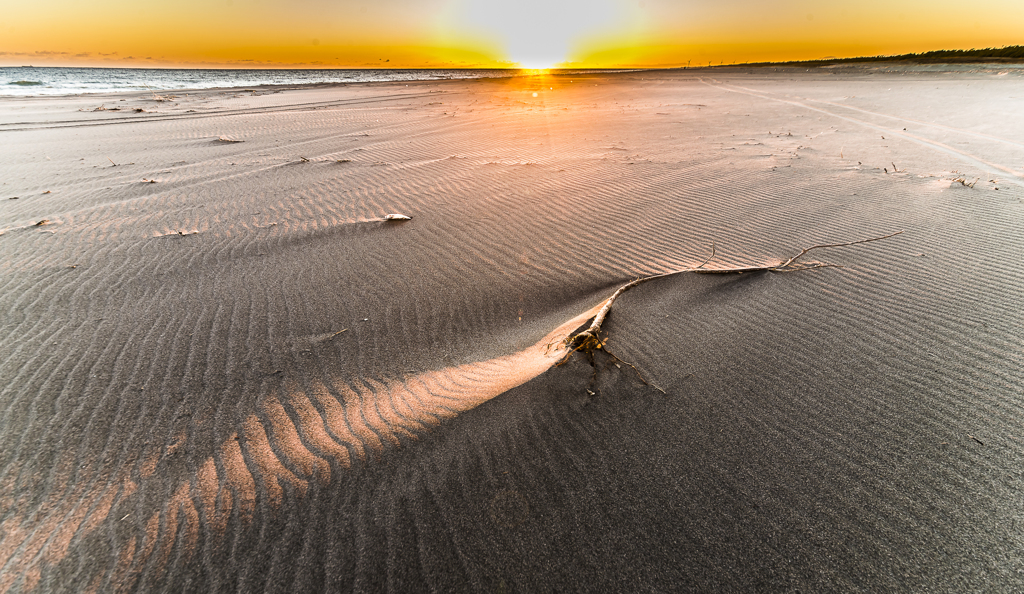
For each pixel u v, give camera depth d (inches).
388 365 99.3
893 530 61.4
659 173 251.8
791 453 73.2
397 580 58.0
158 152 319.0
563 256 152.8
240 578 58.6
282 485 70.4
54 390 90.3
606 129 414.3
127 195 216.5
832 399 84.0
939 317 107.9
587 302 125.0
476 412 82.5
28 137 377.4
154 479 71.9
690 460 72.7
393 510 66.2
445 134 394.0
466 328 113.9
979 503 64.2
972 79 885.8
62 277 135.9
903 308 112.5
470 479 70.3
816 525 62.4
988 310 109.7
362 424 81.8
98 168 269.3
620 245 160.2
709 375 91.4
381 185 234.1
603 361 95.1
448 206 201.8
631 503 66.2
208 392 90.4
